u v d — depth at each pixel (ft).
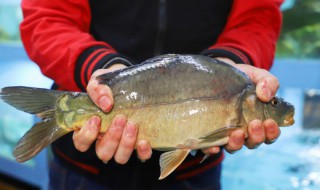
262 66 5.59
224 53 5.08
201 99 4.22
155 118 4.19
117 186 5.69
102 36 5.62
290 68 11.24
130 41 5.52
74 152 5.65
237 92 4.30
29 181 10.01
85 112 4.20
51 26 5.21
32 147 4.17
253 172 8.43
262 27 5.84
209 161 5.87
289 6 12.24
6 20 14.83
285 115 4.49
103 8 5.50
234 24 5.80
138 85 4.22
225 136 4.25
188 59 4.33
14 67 13.11
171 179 5.70
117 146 4.17
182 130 4.20
